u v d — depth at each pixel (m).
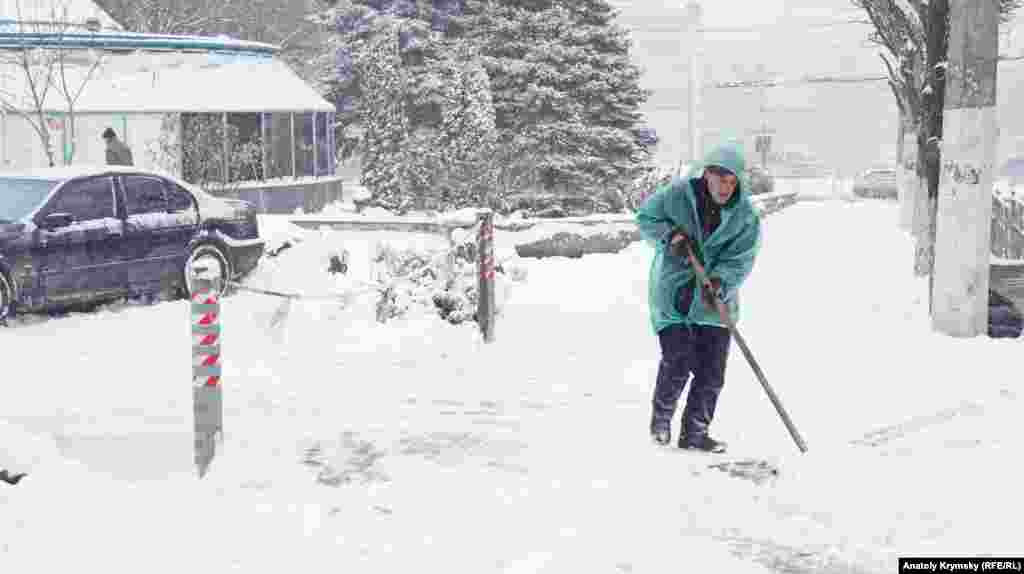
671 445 6.06
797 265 16.47
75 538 4.46
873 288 13.33
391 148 25.88
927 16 12.70
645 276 15.54
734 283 5.81
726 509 4.86
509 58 28.20
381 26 35.59
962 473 5.23
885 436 6.00
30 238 10.89
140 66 25.55
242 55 28.12
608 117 28.55
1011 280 11.33
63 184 11.45
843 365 8.38
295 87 28.78
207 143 25.41
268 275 13.02
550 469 5.51
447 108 24.14
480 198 23.73
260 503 4.93
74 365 8.78
